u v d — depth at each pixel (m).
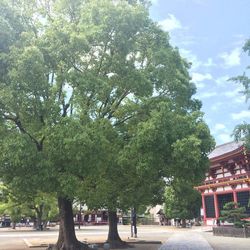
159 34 23.08
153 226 80.06
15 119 20.81
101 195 21.72
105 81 21.22
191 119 21.55
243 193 52.72
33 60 18.53
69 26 21.25
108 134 21.00
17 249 30.70
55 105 20.02
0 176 19.97
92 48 22.28
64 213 24.94
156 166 20.14
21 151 18.25
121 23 21.23
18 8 22.44
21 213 69.19
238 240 33.66
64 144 18.19
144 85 21.62
